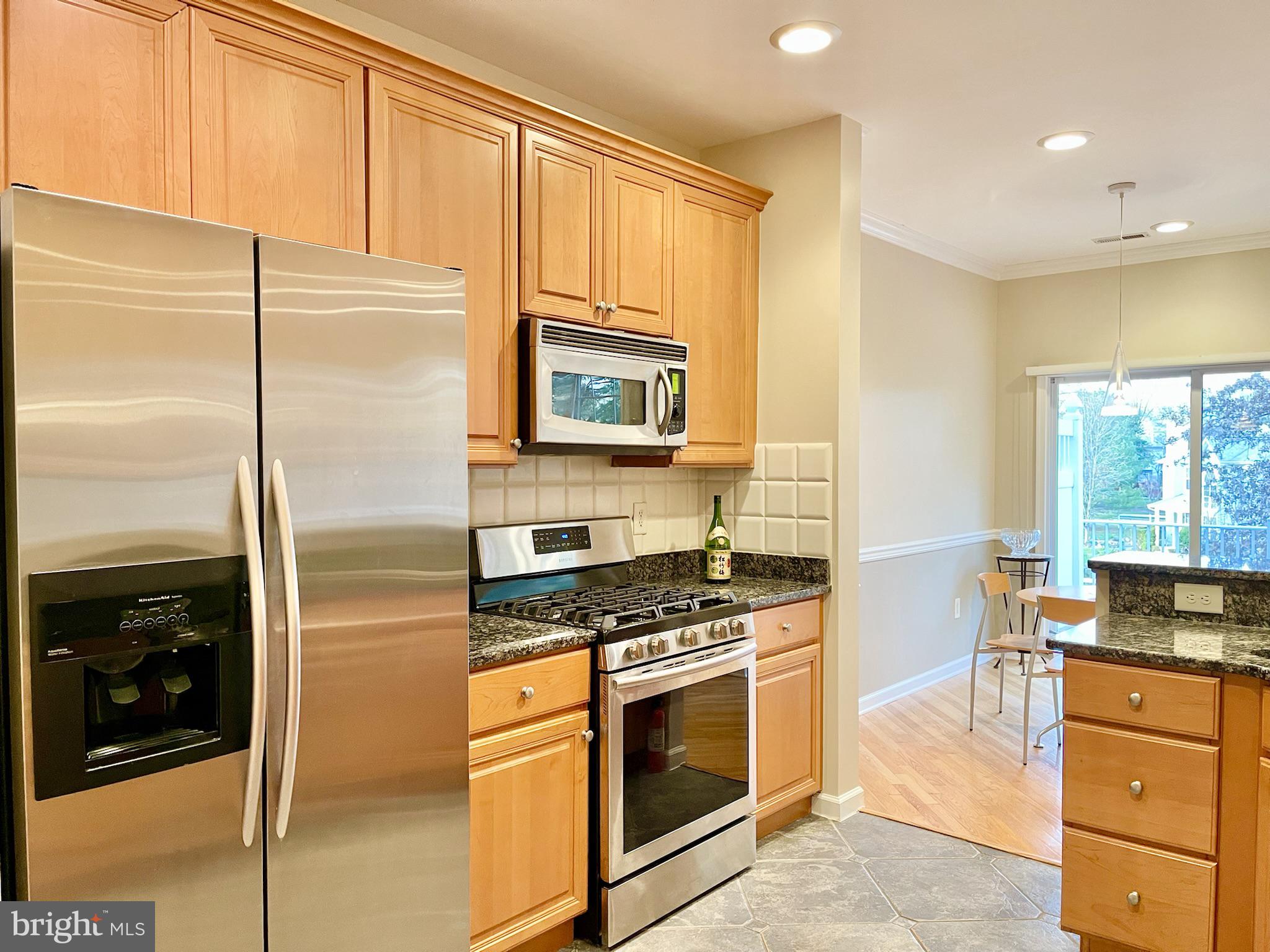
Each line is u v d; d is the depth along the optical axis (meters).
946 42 2.57
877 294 4.62
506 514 2.77
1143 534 5.29
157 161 1.69
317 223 1.96
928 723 4.42
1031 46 2.59
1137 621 2.43
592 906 2.32
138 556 1.29
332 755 1.55
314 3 2.29
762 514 3.37
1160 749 2.02
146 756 1.31
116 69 1.63
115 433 1.27
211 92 1.77
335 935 1.56
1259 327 4.80
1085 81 2.85
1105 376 5.41
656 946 2.32
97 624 1.25
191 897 1.37
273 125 1.87
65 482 1.23
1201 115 3.14
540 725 2.15
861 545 4.55
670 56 2.67
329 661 1.54
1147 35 2.52
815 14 2.40
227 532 1.39
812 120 3.19
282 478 1.46
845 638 3.21
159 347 1.32
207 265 1.37
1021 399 5.70
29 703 1.20
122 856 1.29
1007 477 5.77
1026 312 5.67
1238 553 4.93
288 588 1.44
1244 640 2.16
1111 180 3.89
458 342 1.76
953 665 5.42
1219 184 3.95
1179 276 5.07
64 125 1.56
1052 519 5.64
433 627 1.71
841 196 3.14
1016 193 4.09
